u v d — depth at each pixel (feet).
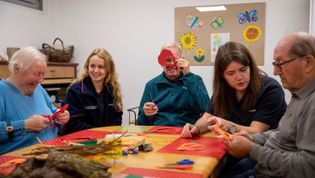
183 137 5.82
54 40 14.67
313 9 10.55
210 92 13.23
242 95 6.04
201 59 13.21
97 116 8.44
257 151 4.41
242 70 5.65
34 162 3.23
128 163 4.14
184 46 13.38
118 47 14.32
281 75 4.37
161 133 6.29
